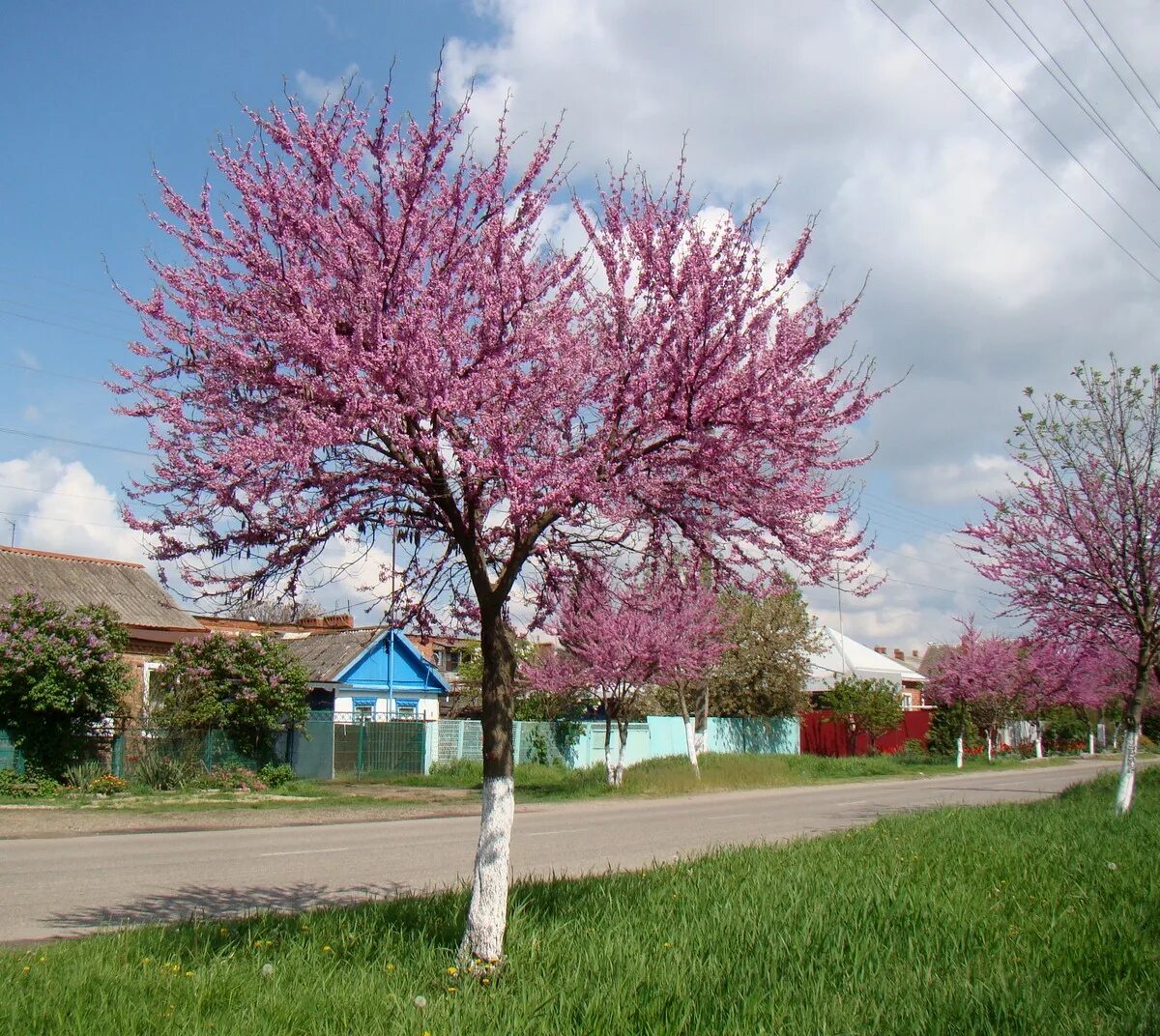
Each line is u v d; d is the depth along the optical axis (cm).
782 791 2962
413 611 824
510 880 1012
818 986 578
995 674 4384
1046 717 5444
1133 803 1817
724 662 3875
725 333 700
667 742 3769
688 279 704
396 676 3628
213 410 684
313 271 713
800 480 750
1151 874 1007
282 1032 511
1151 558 1719
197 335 700
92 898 1063
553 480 673
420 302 678
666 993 554
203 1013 550
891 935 716
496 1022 522
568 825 1927
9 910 988
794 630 4262
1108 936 730
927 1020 530
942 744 4906
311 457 660
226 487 654
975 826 1426
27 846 1533
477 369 703
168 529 684
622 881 962
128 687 2322
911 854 1115
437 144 704
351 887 1150
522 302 711
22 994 568
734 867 1031
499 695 716
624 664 2680
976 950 684
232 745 2612
